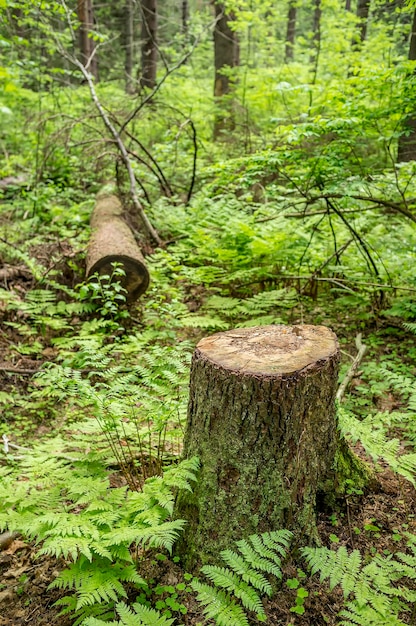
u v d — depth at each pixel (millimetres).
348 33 10695
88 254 6004
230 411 2424
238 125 11086
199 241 6539
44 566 2750
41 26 9664
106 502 2627
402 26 10289
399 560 2650
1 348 4898
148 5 12414
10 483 2859
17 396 4305
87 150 8766
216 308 5699
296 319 5695
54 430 4055
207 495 2537
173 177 9836
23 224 7547
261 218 7020
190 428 2678
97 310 5406
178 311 5254
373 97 5168
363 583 2334
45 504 2744
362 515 2943
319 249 6477
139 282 5648
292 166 5617
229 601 2275
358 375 4496
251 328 3023
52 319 5309
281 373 2363
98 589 2215
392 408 4121
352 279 5688
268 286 6387
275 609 2402
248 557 2270
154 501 2594
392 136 4871
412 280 5492
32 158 9797
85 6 12125
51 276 6254
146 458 3398
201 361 2547
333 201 5605
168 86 12000
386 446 2938
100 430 3299
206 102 12070
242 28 11383
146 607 2213
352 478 3057
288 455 2457
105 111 8766
